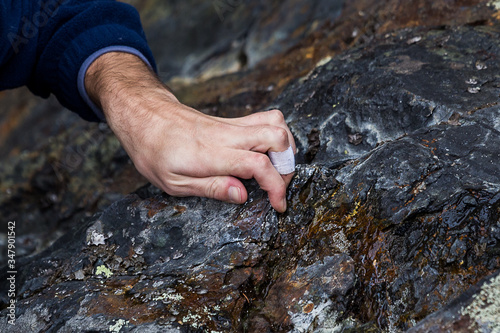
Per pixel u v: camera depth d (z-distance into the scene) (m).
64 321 1.39
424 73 1.84
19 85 2.09
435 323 1.11
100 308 1.40
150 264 1.56
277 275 1.42
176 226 1.60
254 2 4.43
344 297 1.29
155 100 1.70
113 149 3.23
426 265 1.28
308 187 1.55
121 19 2.10
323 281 1.33
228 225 1.54
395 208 1.39
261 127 1.47
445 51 1.97
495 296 1.11
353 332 1.22
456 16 2.35
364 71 2.00
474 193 1.33
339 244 1.42
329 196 1.52
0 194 3.48
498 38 1.96
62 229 3.26
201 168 1.50
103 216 1.71
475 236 1.28
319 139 1.84
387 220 1.39
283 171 1.49
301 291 1.34
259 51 3.63
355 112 1.82
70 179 3.32
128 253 1.61
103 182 3.19
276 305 1.34
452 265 1.26
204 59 4.26
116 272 1.57
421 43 2.09
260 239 1.49
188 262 1.50
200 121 1.55
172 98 1.76
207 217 1.58
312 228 1.48
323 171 1.57
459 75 1.79
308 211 1.51
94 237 1.67
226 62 3.89
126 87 1.79
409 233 1.35
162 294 1.40
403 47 2.10
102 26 2.00
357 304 1.30
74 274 1.61
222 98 2.99
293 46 3.21
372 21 2.76
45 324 1.41
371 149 1.72
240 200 1.52
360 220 1.44
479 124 1.54
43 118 4.96
